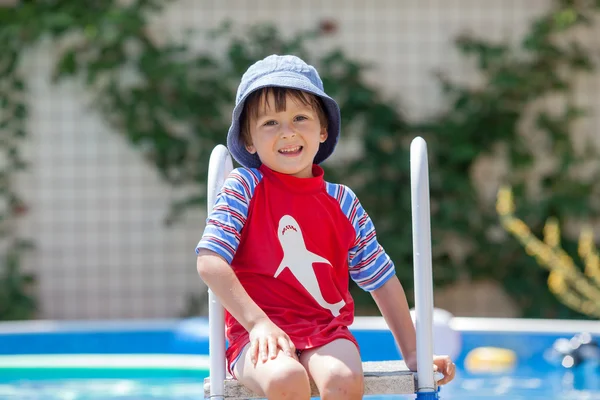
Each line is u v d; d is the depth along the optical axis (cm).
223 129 1110
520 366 752
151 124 1102
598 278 871
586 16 1130
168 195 1121
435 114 1130
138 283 1121
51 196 1119
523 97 1123
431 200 1118
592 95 1142
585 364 739
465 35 1138
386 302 417
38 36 1085
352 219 415
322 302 394
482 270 1117
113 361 706
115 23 1072
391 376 371
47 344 844
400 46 1134
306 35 1112
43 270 1118
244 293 370
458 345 738
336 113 429
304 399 347
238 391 371
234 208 389
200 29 1126
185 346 817
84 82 1107
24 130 1116
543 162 1140
